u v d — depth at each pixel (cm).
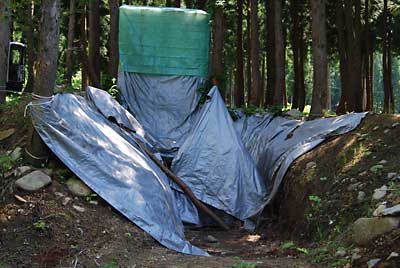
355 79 1602
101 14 2217
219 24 1438
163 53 1216
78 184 785
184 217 996
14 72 2030
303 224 812
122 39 1212
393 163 771
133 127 1008
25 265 623
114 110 973
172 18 1221
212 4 1434
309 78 4094
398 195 659
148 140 1086
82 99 939
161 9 1221
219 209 1038
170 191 897
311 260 638
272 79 1798
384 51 2078
